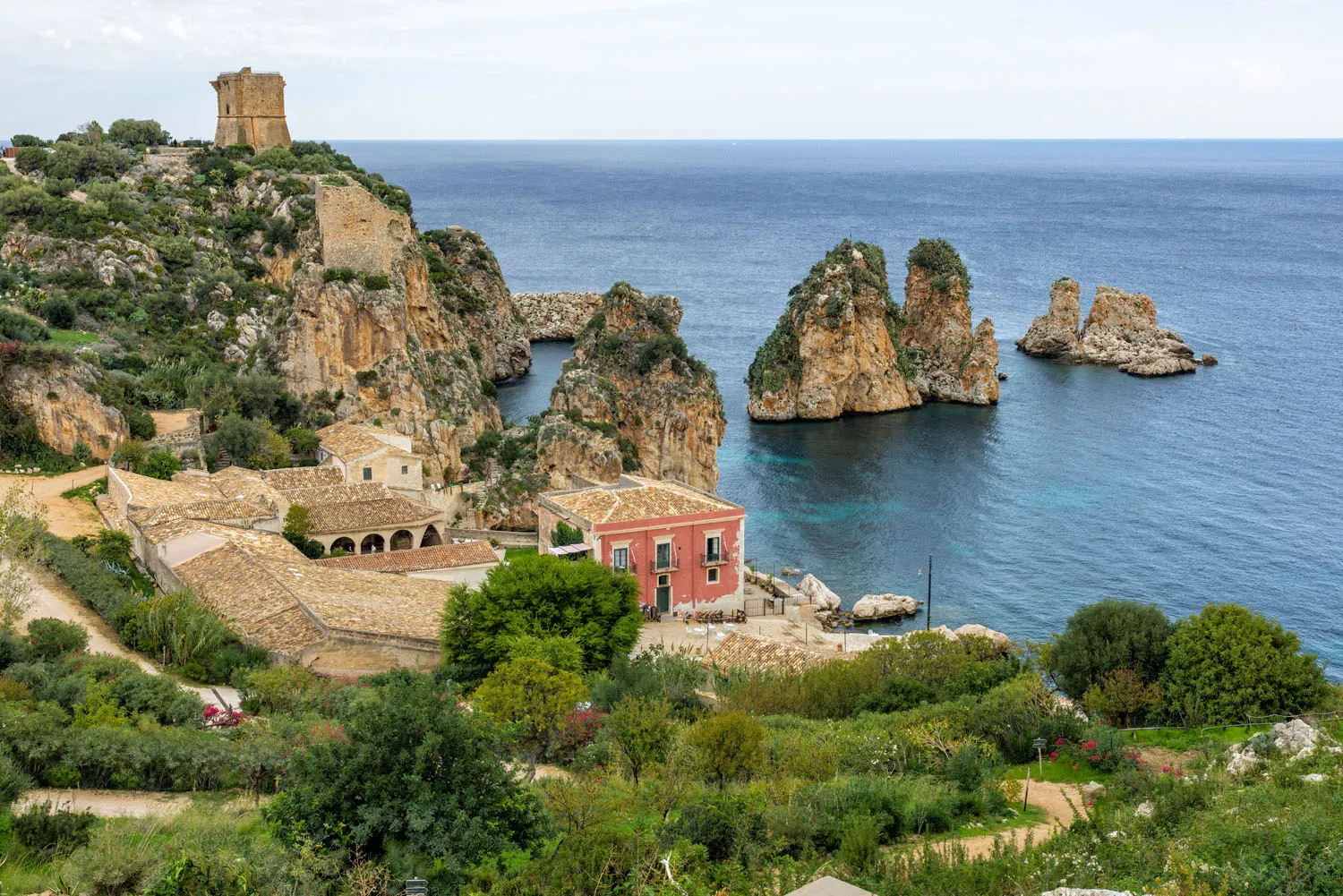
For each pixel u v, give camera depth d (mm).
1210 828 33719
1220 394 179125
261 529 84312
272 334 122625
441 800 33000
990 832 38375
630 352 135375
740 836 34562
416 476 103312
